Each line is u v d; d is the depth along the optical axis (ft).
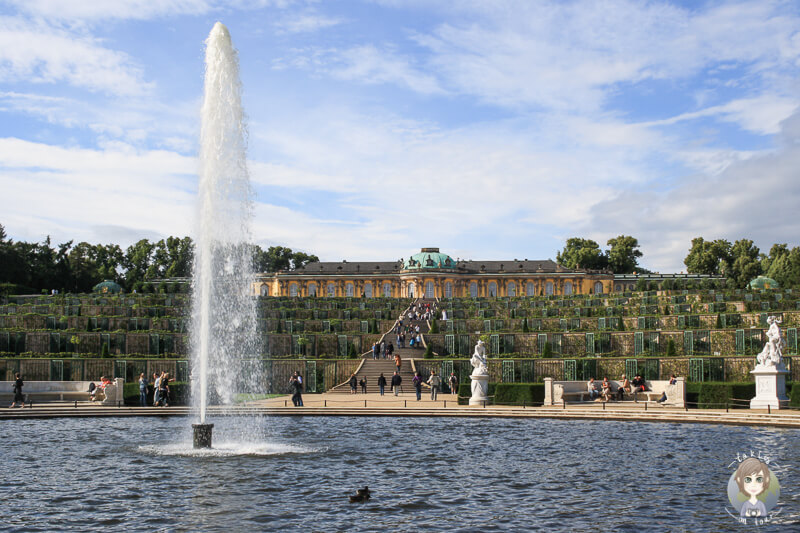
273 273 562.25
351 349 246.27
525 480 88.69
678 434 122.42
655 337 231.09
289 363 222.89
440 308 385.29
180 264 597.11
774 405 150.00
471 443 114.93
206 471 93.15
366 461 99.96
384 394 204.23
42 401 173.06
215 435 124.06
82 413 152.97
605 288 535.60
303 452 106.63
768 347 153.17
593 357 217.77
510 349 248.32
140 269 591.37
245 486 85.35
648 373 203.51
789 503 76.74
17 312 304.09
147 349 244.83
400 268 556.92
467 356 250.37
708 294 316.60
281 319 301.02
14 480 87.97
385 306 388.57
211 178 111.24
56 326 266.98
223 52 111.75
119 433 125.80
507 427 134.31
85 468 94.68
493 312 341.62
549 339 245.45
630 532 68.95
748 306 277.64
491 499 80.18
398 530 69.72
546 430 129.70
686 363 199.00
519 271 540.52
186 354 247.50
